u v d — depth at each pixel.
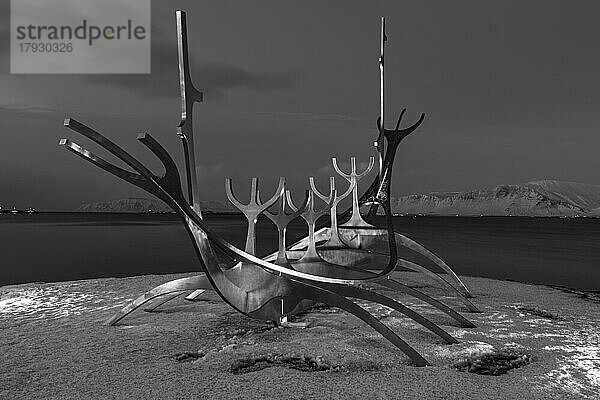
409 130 9.23
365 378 4.66
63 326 6.62
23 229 43.03
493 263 16.98
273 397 4.20
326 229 8.80
